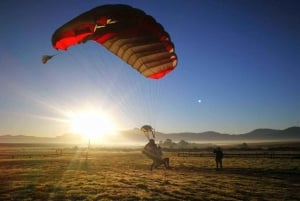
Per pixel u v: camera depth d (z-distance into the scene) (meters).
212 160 54.12
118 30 10.47
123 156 72.88
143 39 11.83
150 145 22.98
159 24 11.70
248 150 103.62
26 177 29.81
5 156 66.56
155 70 14.06
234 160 52.53
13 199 18.88
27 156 68.50
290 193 19.97
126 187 22.89
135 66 13.95
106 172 34.50
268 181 25.95
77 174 32.41
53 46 10.39
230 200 17.75
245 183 24.69
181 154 73.81
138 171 35.56
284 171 33.41
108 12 9.90
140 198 18.50
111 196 19.16
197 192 20.41
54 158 61.69
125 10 10.24
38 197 19.36
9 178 29.03
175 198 18.42
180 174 31.84
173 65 13.88
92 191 21.19
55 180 27.45
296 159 51.47
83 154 80.44
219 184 24.12
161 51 12.79
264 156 58.09
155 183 24.86
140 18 10.67
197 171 35.06
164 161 24.16
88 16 9.77
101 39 11.34
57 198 18.97
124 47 12.44
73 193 20.52
